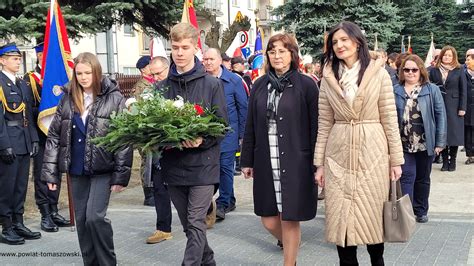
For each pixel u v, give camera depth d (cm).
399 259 555
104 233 492
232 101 742
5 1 983
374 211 418
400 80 680
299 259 562
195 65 476
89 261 514
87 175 493
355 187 417
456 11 3734
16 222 659
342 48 418
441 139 675
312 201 465
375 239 420
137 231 691
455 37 3678
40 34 992
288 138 458
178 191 472
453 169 1093
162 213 634
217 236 655
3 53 659
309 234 654
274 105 465
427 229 667
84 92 493
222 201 741
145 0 1177
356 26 423
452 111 1051
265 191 473
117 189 486
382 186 419
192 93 468
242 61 1180
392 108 419
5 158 626
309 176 461
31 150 672
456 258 556
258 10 3800
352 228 417
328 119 436
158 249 612
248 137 487
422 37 3475
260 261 561
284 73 468
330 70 430
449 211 764
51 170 496
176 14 1252
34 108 698
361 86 412
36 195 705
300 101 459
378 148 417
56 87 689
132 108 437
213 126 441
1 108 626
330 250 591
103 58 2459
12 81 662
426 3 3766
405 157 662
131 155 489
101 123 482
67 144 489
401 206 416
